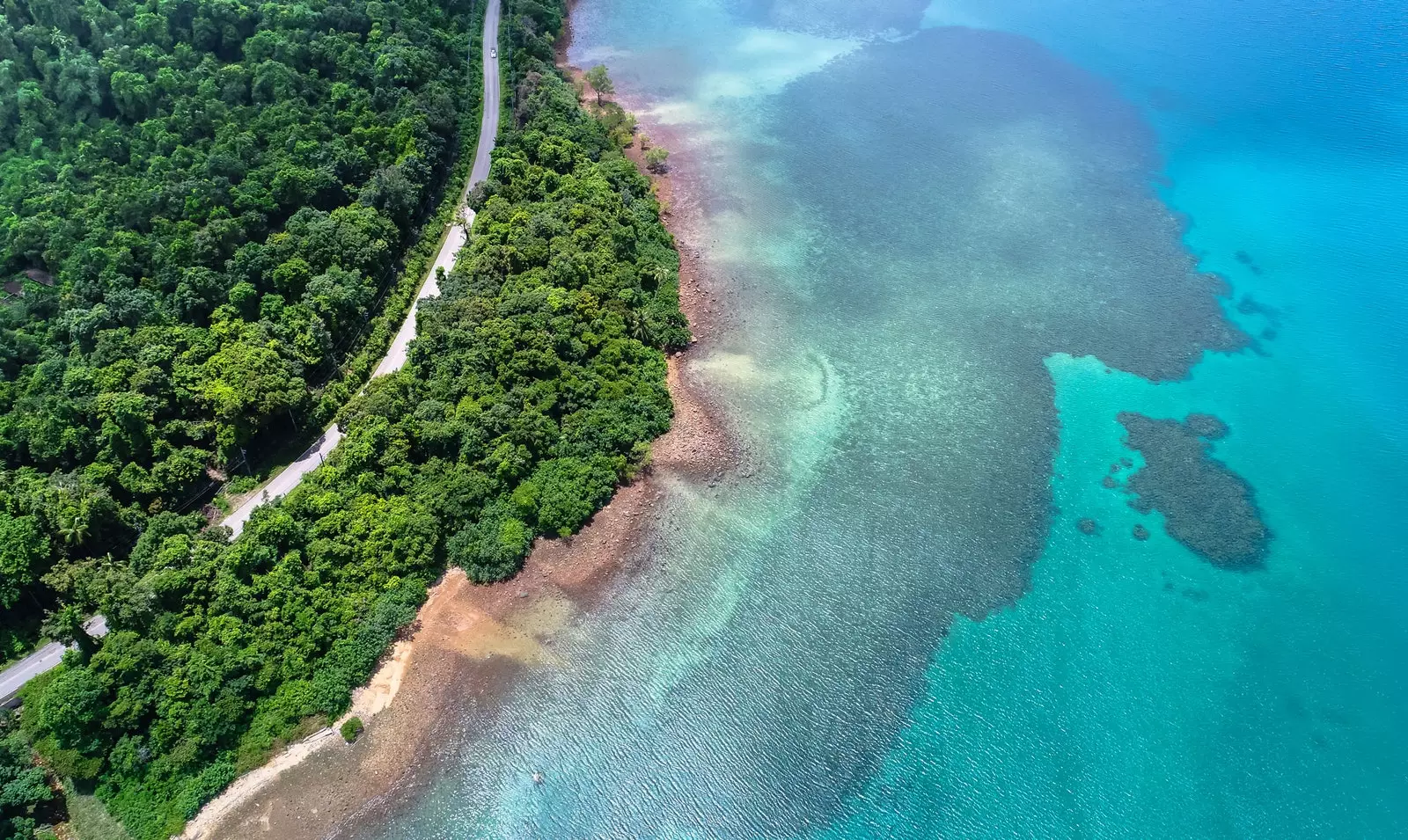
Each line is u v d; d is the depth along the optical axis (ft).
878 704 346.95
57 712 303.89
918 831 312.50
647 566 393.91
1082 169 634.43
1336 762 328.49
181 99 549.13
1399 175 611.88
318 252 476.13
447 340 444.96
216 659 328.29
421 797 320.09
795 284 542.98
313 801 316.60
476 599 380.17
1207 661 359.25
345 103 592.60
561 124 604.90
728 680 354.33
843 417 460.55
